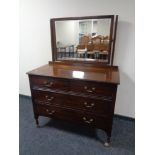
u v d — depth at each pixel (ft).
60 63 7.52
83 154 5.58
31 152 5.69
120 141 6.18
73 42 7.04
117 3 6.02
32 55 8.57
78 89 5.63
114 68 6.70
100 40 6.55
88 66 7.01
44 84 6.12
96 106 5.56
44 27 7.68
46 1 7.19
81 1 6.52
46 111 6.55
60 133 6.67
